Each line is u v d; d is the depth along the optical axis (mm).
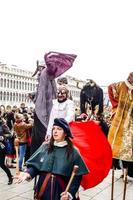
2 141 9695
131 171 7062
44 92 7574
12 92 67500
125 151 6543
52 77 7566
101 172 5559
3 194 8367
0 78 65625
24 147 12305
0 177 10445
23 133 12352
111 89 6844
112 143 6625
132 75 6656
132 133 6578
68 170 4590
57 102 7113
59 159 4613
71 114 6965
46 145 4762
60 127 4625
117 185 9695
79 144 5547
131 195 8617
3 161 9492
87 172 4605
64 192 4418
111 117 6949
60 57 7480
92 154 5531
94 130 5652
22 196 8203
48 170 4613
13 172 11430
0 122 10234
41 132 7504
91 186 5484
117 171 11938
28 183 9531
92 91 8547
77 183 4531
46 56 7492
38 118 7547
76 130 5617
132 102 6641
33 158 4715
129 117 6641
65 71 7551
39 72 7805
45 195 4578
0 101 65625
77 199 4969
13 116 14852
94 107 8461
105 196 8438
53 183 4566
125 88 6719
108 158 5641
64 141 4668
